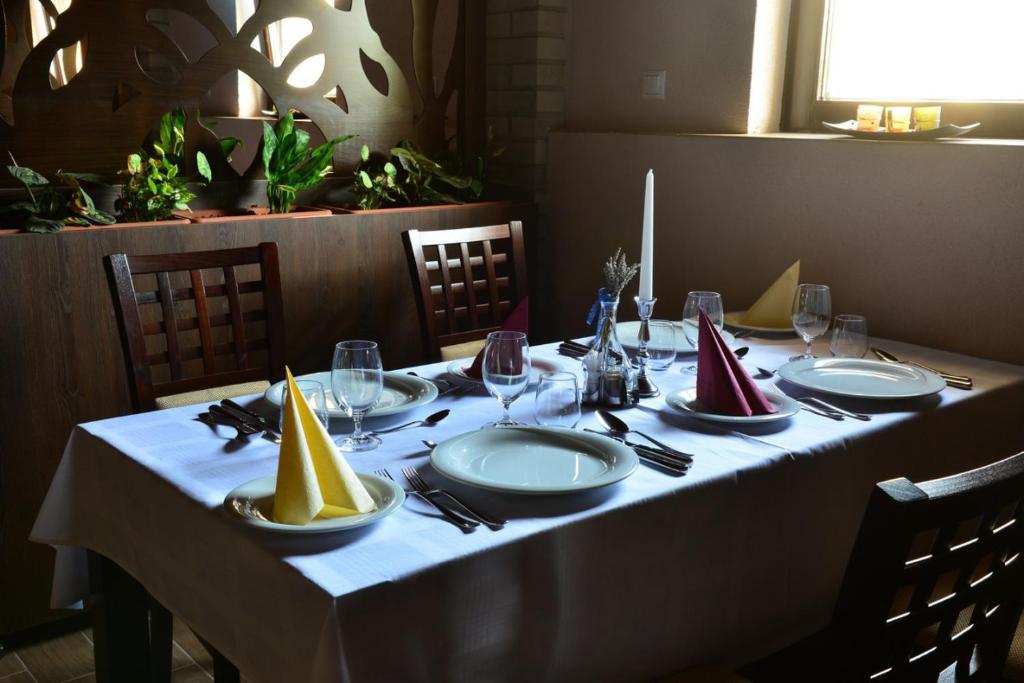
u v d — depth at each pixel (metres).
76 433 1.46
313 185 2.71
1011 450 1.86
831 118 2.63
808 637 1.48
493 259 2.45
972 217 2.08
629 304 2.94
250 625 1.09
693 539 1.25
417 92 3.06
